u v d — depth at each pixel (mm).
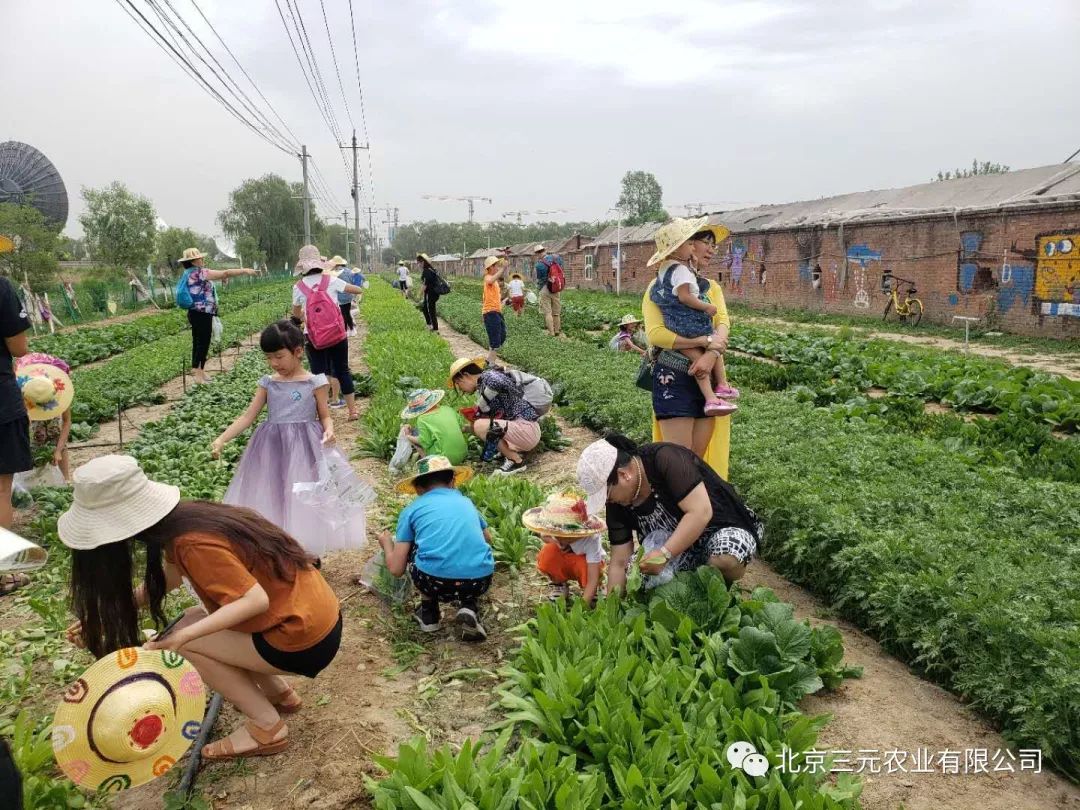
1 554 2561
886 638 4777
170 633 3652
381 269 144750
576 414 10805
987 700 3980
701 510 4438
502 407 8586
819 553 5402
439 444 7629
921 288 25266
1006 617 4129
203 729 3984
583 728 3658
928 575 4605
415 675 4609
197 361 14156
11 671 4711
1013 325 21891
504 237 140875
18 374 7641
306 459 5352
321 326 10484
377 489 8078
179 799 3535
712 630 4445
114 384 14258
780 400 10523
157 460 8766
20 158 40594
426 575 4809
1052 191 21234
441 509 4875
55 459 7898
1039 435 9172
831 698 4285
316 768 3766
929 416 10531
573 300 39062
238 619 3295
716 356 5684
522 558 5980
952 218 23578
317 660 3748
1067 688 3631
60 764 3143
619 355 15344
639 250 48125
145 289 45156
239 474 5410
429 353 17031
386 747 3920
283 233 79938
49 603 5449
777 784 3225
